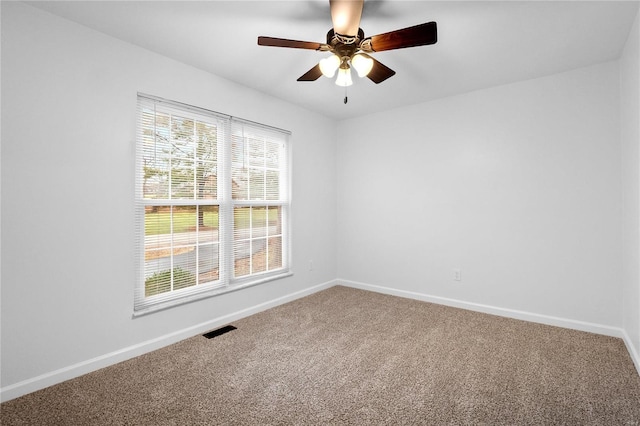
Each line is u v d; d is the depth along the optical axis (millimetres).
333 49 1889
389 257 3926
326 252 4215
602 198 2633
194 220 2756
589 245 2691
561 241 2820
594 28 2082
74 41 2020
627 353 2289
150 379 1986
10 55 1781
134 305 2375
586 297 2711
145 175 2422
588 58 2531
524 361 2193
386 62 2586
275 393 1832
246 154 3191
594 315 2680
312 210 3977
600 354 2279
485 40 2234
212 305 2834
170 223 2594
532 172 2951
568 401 1736
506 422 1568
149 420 1600
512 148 3055
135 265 2379
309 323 2943
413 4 1818
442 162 3486
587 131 2688
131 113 2291
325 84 3084
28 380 1840
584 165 2703
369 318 3074
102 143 2145
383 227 3969
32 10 1856
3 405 1716
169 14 1942
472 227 3303
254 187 3283
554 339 2551
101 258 2146
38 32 1878
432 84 3072
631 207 2246
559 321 2822
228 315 2961
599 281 2652
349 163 4270
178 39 2244
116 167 2213
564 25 2043
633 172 2170
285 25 2072
